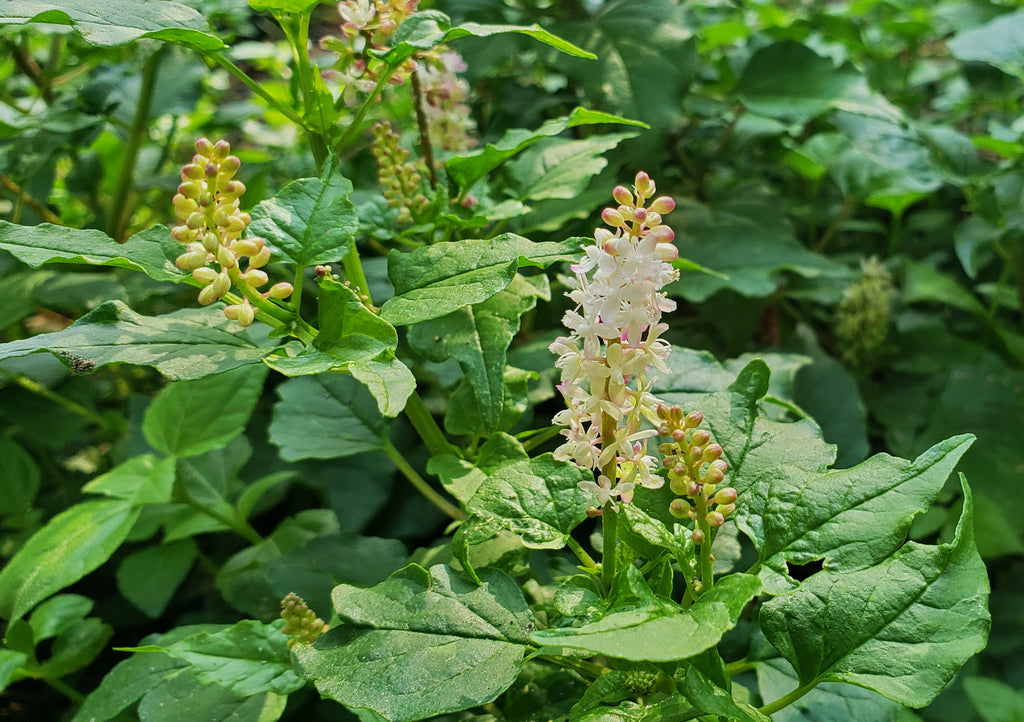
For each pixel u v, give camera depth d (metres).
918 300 0.58
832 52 0.71
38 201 0.44
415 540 0.42
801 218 0.60
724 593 0.25
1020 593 0.44
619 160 0.43
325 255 0.27
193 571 0.45
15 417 0.43
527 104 0.49
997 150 0.50
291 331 0.28
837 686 0.29
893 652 0.25
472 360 0.30
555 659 0.28
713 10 0.62
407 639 0.26
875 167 0.51
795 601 0.26
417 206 0.33
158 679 0.33
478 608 0.27
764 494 0.27
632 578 0.25
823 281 0.52
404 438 0.44
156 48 0.39
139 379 0.53
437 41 0.29
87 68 0.55
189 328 0.27
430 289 0.28
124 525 0.35
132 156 0.48
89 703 0.33
